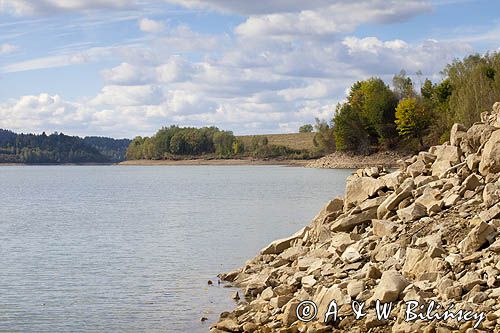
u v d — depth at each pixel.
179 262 29.20
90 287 24.28
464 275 14.95
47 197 86.75
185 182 117.62
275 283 20.86
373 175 25.14
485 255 15.55
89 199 80.88
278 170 160.25
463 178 20.80
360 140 142.88
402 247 18.02
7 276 26.89
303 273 19.50
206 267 27.66
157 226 45.75
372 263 17.83
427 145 123.12
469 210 18.70
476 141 21.91
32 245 37.12
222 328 17.02
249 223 45.62
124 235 40.88
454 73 110.12
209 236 38.62
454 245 17.05
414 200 21.27
